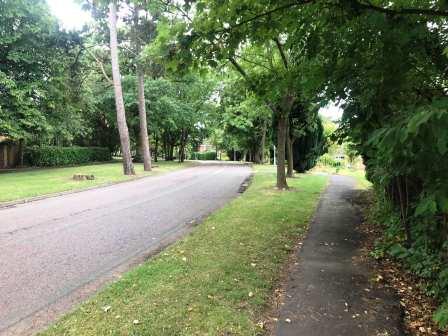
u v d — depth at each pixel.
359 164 21.36
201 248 5.70
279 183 13.10
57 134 26.53
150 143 45.44
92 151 34.41
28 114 20.00
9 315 3.73
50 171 21.94
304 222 7.62
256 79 6.24
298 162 20.61
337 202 10.34
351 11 3.47
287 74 5.36
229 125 35.69
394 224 6.07
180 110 31.17
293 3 3.69
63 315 3.62
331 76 4.39
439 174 2.61
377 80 3.97
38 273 4.90
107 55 25.88
